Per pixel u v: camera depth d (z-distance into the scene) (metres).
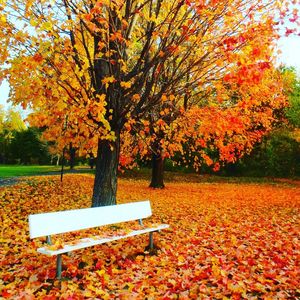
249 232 8.45
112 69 7.91
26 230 8.20
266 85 12.91
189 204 13.55
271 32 7.05
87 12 7.18
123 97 8.06
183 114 11.98
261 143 29.42
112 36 6.61
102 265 5.44
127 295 4.33
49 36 6.69
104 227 8.51
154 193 17.23
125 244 6.90
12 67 6.24
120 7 6.66
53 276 4.96
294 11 6.95
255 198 16.42
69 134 8.65
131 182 24.20
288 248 6.79
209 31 7.81
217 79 8.62
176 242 7.34
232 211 11.98
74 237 7.55
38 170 35.84
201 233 8.25
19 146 62.84
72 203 12.79
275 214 11.52
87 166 47.00
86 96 7.29
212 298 4.39
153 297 4.28
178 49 7.78
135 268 5.48
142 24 9.20
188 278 5.05
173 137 13.16
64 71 6.82
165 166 34.94
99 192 8.44
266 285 4.83
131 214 6.78
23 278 4.96
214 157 29.73
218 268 5.41
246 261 5.86
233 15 7.23
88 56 7.34
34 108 7.40
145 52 7.82
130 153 15.18
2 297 4.18
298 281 5.00
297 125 27.59
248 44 7.14
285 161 30.58
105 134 7.20
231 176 32.81
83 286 4.72
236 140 16.38
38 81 6.43
